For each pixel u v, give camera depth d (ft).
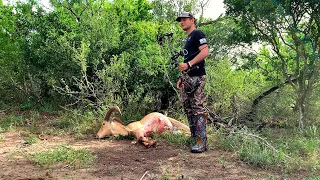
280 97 14.10
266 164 9.25
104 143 11.67
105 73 15.03
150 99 14.98
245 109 14.05
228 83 14.05
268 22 13.07
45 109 16.96
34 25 17.71
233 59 15.60
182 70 10.28
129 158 9.91
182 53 10.76
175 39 15.72
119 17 18.33
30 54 17.58
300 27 13.23
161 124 12.19
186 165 9.33
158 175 8.52
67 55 15.97
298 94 13.25
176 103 15.26
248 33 14.38
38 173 8.62
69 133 13.05
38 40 17.37
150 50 15.66
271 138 11.87
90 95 14.57
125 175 8.55
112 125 12.39
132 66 15.87
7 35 19.98
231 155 10.14
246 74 15.26
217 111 14.25
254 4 12.73
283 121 14.01
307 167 9.16
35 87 17.71
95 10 18.57
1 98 18.60
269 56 14.74
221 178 8.39
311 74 13.29
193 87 10.48
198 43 10.36
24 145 11.30
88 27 16.47
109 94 14.35
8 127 13.56
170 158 9.95
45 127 13.89
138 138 11.37
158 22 17.06
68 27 17.16
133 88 15.43
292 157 9.77
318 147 10.92
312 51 12.94
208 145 10.95
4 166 9.13
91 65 15.85
